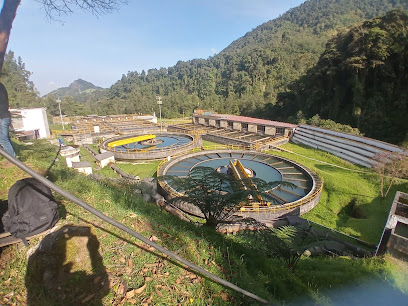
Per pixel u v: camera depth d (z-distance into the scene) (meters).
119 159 28.89
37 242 4.42
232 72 124.88
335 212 16.39
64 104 88.94
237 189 8.57
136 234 2.47
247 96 85.88
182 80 157.50
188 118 83.31
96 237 4.62
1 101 5.48
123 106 105.81
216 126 49.06
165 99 98.12
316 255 11.30
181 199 8.30
